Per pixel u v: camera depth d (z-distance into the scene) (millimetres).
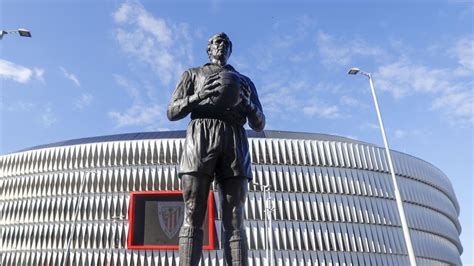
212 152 5629
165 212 65312
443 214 97688
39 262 77812
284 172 77438
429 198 90250
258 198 74875
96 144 81188
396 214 81438
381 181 82375
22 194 84062
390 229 79438
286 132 85375
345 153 81375
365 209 78688
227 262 5543
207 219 64438
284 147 78875
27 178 84688
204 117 5828
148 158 78062
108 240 74875
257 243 72000
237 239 5523
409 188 86250
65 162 82188
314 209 76000
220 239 66438
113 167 78812
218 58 6133
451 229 98750
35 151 85812
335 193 78125
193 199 5613
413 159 90625
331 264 73188
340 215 76875
